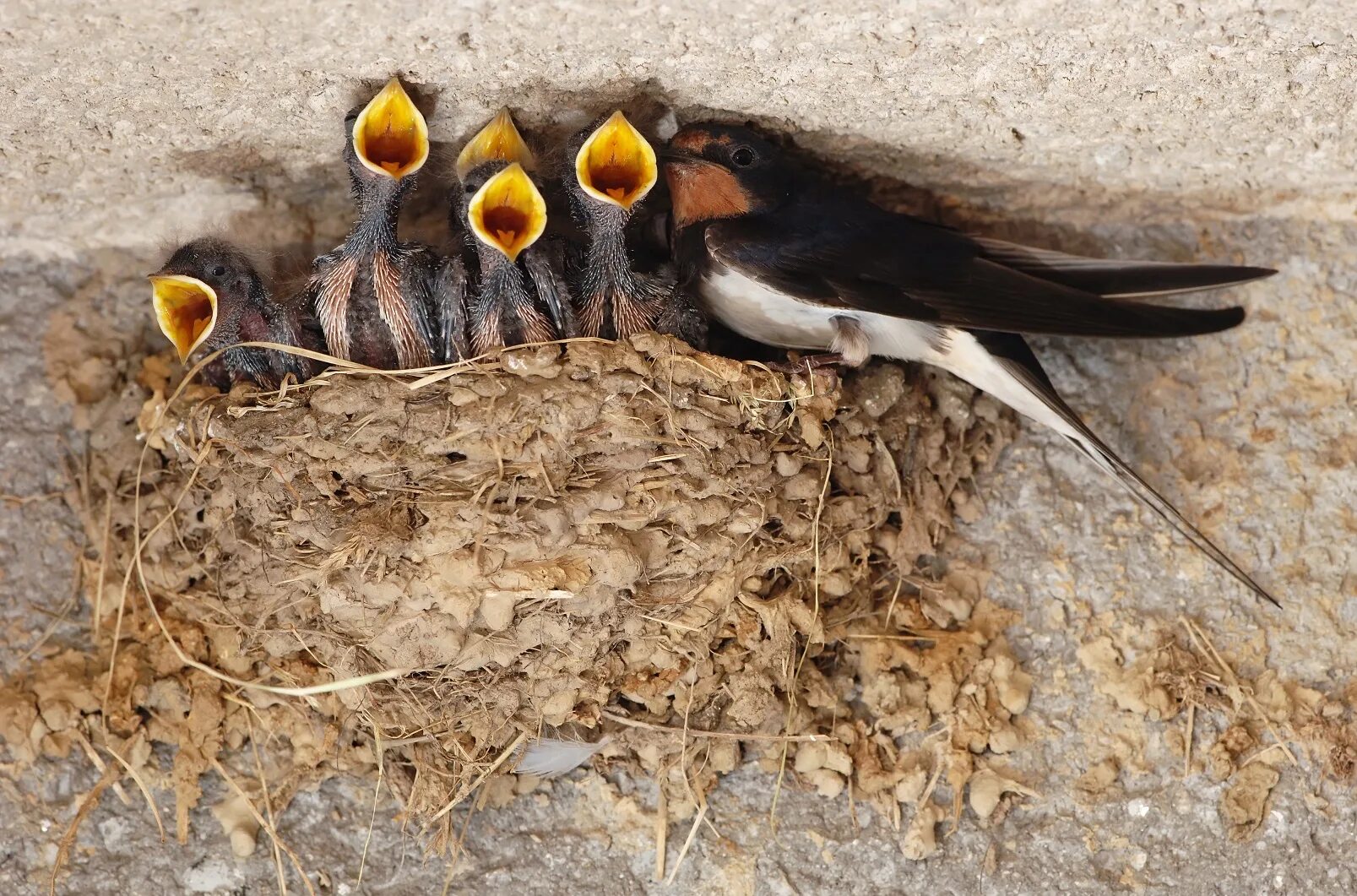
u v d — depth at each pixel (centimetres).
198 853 278
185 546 276
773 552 269
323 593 251
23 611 295
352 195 279
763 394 264
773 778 282
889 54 244
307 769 279
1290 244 314
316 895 275
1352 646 288
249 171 284
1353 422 303
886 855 277
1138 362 312
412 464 252
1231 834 277
